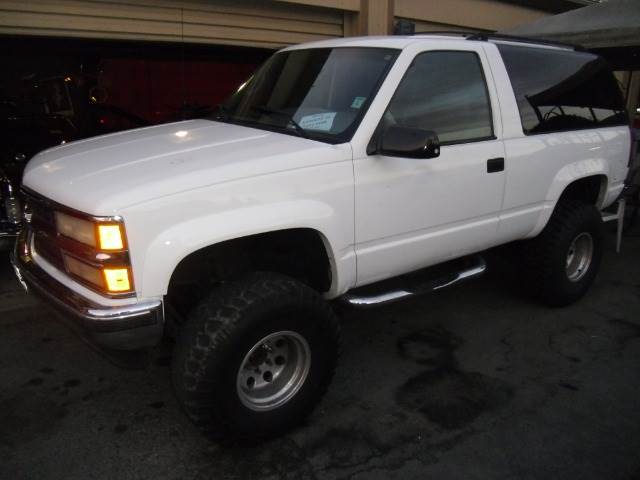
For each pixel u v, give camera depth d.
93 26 5.61
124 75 8.72
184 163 2.61
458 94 3.41
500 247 4.45
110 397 3.26
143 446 2.84
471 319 4.33
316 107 3.21
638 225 7.06
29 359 3.65
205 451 2.81
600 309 4.55
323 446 2.86
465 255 3.74
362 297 3.22
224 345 2.50
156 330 2.45
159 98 9.05
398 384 3.43
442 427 3.02
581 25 6.41
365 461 2.75
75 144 3.27
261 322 2.58
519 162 3.69
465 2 9.06
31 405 3.17
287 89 3.51
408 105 3.16
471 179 3.42
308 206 2.74
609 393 3.37
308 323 2.76
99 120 7.48
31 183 2.84
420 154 2.77
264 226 2.59
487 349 3.88
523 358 3.77
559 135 4.00
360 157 2.91
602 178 4.51
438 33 3.84
